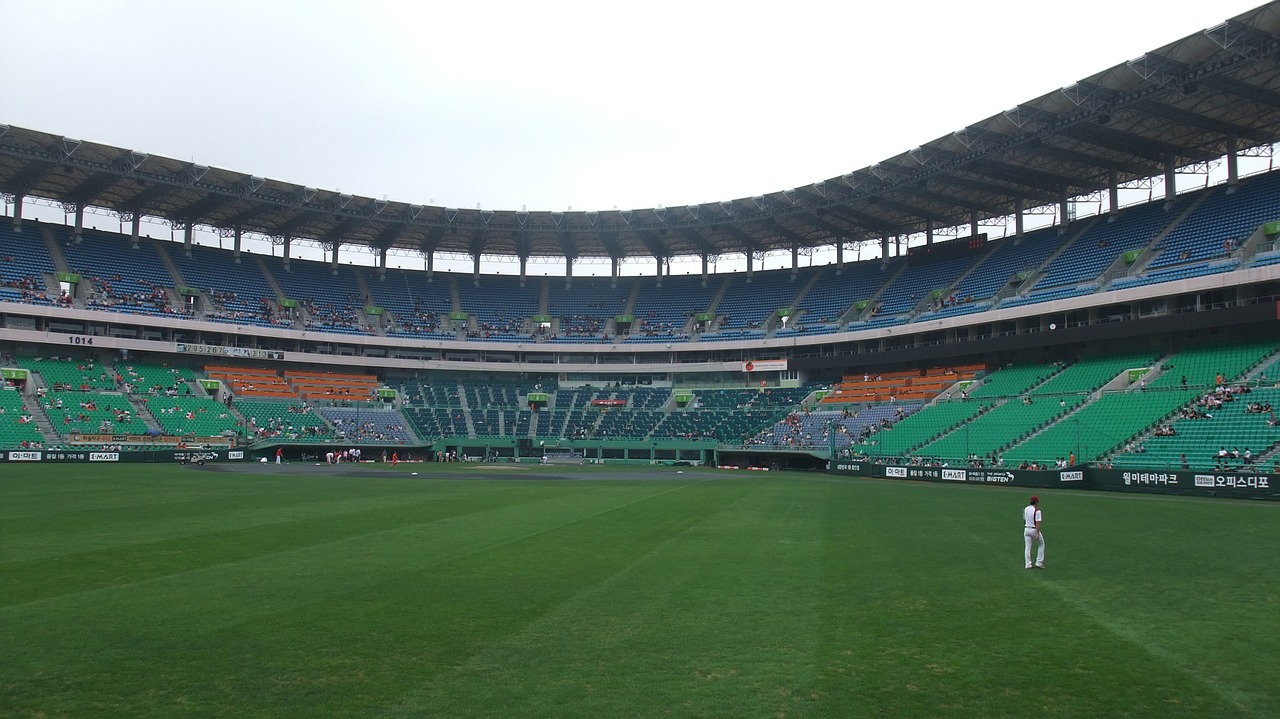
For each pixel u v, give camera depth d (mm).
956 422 69688
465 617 13438
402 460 89312
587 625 12969
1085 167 74812
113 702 9312
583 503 35375
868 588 16047
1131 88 57656
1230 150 65812
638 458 91000
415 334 101375
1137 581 16922
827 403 88312
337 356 96000
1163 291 60594
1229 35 49219
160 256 93750
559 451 92625
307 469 63312
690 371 100375
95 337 81375
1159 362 61281
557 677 10367
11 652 11188
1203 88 56125
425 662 10938
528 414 97688
